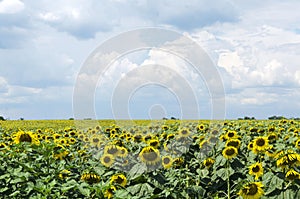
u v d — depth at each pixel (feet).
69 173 28.40
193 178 29.96
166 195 23.20
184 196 25.07
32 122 123.24
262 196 23.59
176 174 26.37
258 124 61.82
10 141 42.60
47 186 23.25
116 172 28.27
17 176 24.39
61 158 32.94
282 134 48.91
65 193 23.84
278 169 25.21
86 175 26.58
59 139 42.91
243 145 38.58
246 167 29.66
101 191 21.74
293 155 23.98
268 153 31.71
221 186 30.66
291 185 23.34
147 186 23.67
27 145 29.81
